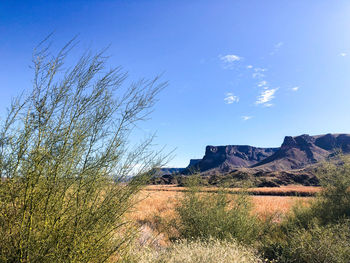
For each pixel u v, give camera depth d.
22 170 2.38
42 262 2.21
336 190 8.86
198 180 7.79
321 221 7.38
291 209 9.31
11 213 2.33
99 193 2.84
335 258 4.57
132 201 3.10
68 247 2.40
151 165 3.06
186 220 6.89
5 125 2.41
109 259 2.90
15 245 2.25
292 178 77.06
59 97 2.53
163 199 14.88
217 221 6.64
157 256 3.99
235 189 7.72
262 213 9.96
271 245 6.11
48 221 2.34
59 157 2.42
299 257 5.09
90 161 2.69
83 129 2.66
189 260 3.89
